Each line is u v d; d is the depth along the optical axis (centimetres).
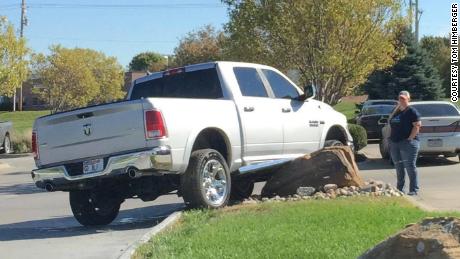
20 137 3269
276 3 2003
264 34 2086
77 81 6038
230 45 2159
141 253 682
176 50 5753
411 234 461
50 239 891
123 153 873
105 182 921
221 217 853
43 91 6153
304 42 2033
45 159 941
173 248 683
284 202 954
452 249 436
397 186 1210
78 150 911
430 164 1802
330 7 1945
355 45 2042
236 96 1001
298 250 627
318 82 2092
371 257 477
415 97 4497
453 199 1110
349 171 1062
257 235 712
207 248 665
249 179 1127
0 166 2511
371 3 1991
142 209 1222
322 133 1167
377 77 4575
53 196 1551
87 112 899
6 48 2969
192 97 1032
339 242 658
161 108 868
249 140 1002
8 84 3014
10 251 804
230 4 2109
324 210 851
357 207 871
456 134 1698
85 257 742
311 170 1070
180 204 1267
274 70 1116
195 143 962
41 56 5934
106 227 998
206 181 920
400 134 1180
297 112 1110
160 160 855
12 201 1484
